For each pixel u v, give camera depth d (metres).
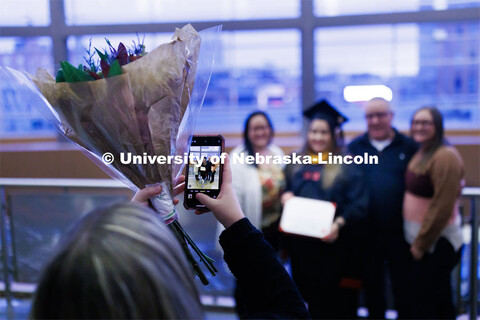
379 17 4.57
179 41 1.03
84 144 1.11
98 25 4.74
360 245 2.57
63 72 1.00
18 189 3.25
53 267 0.48
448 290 2.49
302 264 2.58
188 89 1.10
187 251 1.12
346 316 2.58
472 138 4.61
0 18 4.73
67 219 2.80
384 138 2.70
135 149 1.06
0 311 2.83
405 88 4.89
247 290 0.84
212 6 4.75
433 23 4.59
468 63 4.75
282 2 4.71
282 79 5.05
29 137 5.07
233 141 4.96
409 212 2.54
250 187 2.67
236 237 0.87
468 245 2.62
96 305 0.46
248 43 4.98
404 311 2.58
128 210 0.55
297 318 0.79
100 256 0.48
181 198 2.93
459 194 2.45
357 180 2.60
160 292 0.48
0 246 2.91
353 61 4.80
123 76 0.96
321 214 2.53
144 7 4.74
